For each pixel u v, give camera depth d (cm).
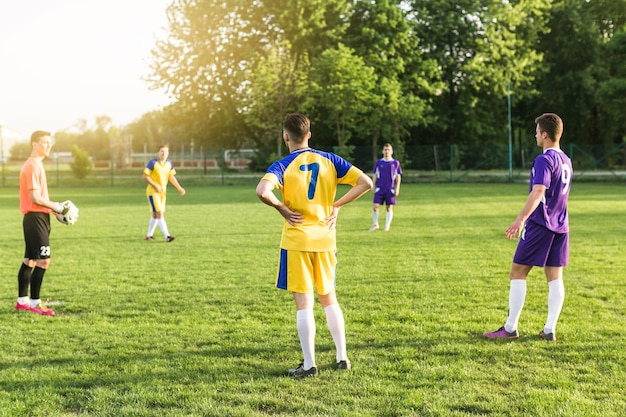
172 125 4753
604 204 1905
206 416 362
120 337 535
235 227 1412
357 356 471
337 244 1107
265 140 4612
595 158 3688
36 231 632
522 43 4506
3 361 471
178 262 936
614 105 4272
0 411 372
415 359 463
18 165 5769
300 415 360
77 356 482
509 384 408
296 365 454
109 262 941
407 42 4162
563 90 4928
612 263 878
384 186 1303
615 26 5078
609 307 623
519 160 3878
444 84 4303
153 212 1180
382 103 3891
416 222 1470
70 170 4562
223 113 4516
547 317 559
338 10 4094
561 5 4800
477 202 2067
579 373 429
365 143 4572
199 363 460
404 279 780
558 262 508
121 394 399
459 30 4478
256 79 3862
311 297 441
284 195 438
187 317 603
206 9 4256
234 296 696
